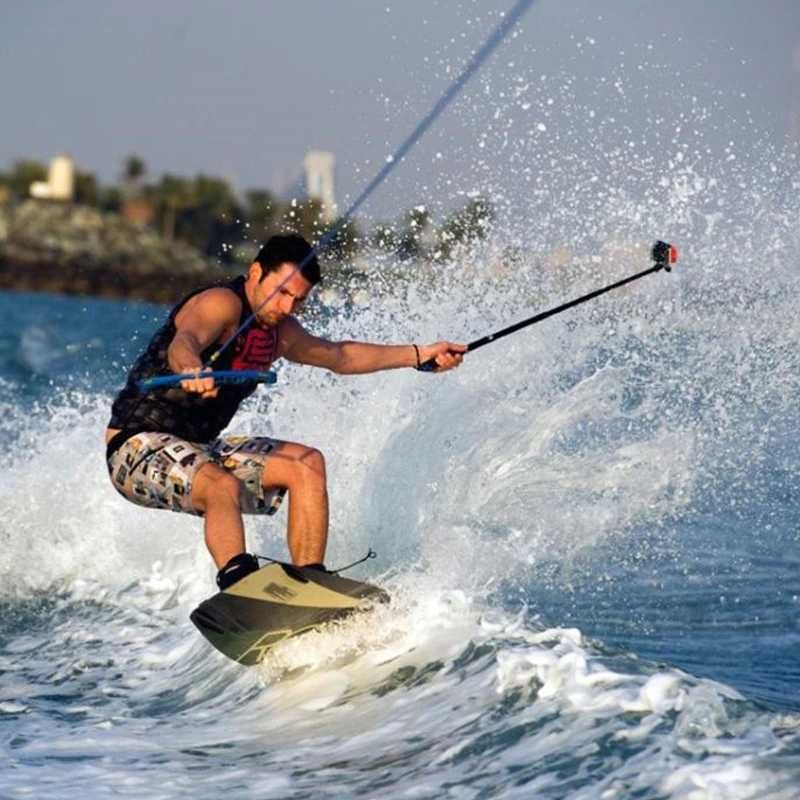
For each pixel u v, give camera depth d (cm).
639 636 1894
